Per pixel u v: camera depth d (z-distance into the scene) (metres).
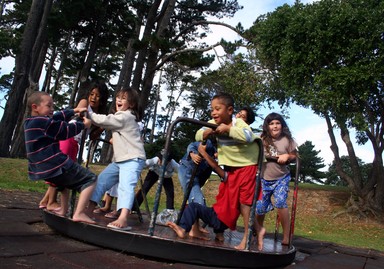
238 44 18.42
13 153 22.55
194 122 3.19
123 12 22.39
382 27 12.34
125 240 3.08
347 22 12.79
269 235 6.22
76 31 23.55
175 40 22.09
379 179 14.83
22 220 3.94
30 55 17.88
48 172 3.15
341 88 12.66
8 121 17.44
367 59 12.62
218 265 3.05
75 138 4.25
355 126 14.80
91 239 3.25
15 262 2.47
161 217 4.62
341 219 13.94
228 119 3.45
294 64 14.07
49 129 3.17
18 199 5.94
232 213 3.43
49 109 3.26
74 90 26.67
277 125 4.61
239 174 3.40
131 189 3.47
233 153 3.44
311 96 13.33
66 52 27.38
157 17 23.05
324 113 14.29
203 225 4.37
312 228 12.87
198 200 4.77
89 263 2.73
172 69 26.00
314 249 5.45
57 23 21.97
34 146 3.14
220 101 3.41
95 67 27.05
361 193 15.08
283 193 4.52
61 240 3.34
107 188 3.88
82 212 3.34
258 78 16.67
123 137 3.59
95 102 4.16
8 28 27.23
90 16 21.84
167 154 3.11
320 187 17.66
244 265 3.15
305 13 13.84
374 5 13.68
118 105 3.72
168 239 3.00
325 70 13.03
